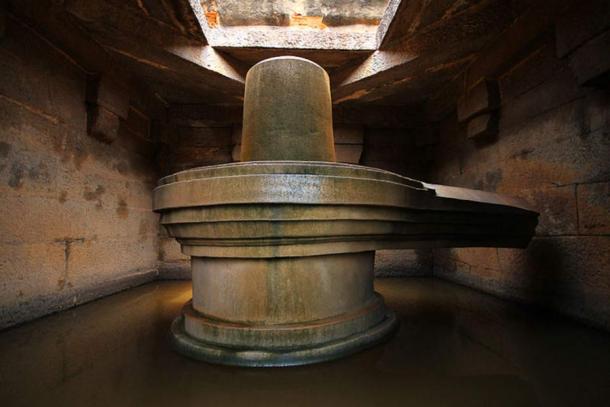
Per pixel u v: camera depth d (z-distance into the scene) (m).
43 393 1.81
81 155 3.74
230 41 4.22
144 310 3.49
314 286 2.25
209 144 5.64
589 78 2.50
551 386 1.83
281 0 4.29
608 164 2.58
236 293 2.23
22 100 2.97
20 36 2.94
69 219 3.56
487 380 1.91
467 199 2.73
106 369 2.09
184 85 4.80
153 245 5.34
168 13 3.57
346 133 5.53
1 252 2.78
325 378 1.95
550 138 3.12
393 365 2.10
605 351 2.26
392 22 3.74
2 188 2.78
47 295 3.27
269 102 2.67
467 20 3.54
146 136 5.09
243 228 2.09
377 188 2.24
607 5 2.32
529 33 3.11
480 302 3.71
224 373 2.00
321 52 4.33
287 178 2.01
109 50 3.88
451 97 4.63
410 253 5.64
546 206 3.19
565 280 2.99
